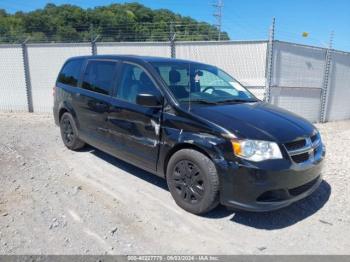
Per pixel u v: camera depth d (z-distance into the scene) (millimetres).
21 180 4578
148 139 4090
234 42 9859
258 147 3258
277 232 3449
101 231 3334
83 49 10891
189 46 10164
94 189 4359
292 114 4262
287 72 10070
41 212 3666
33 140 6992
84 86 5406
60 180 4637
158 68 4316
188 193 3709
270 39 9539
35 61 11383
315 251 3125
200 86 4473
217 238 3303
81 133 5543
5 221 3436
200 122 3561
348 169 5387
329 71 10836
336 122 11219
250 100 4582
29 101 11695
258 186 3229
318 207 4016
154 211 3787
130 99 4410
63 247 3039
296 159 3451
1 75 11719
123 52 10617
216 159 3383
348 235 3412
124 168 5191
